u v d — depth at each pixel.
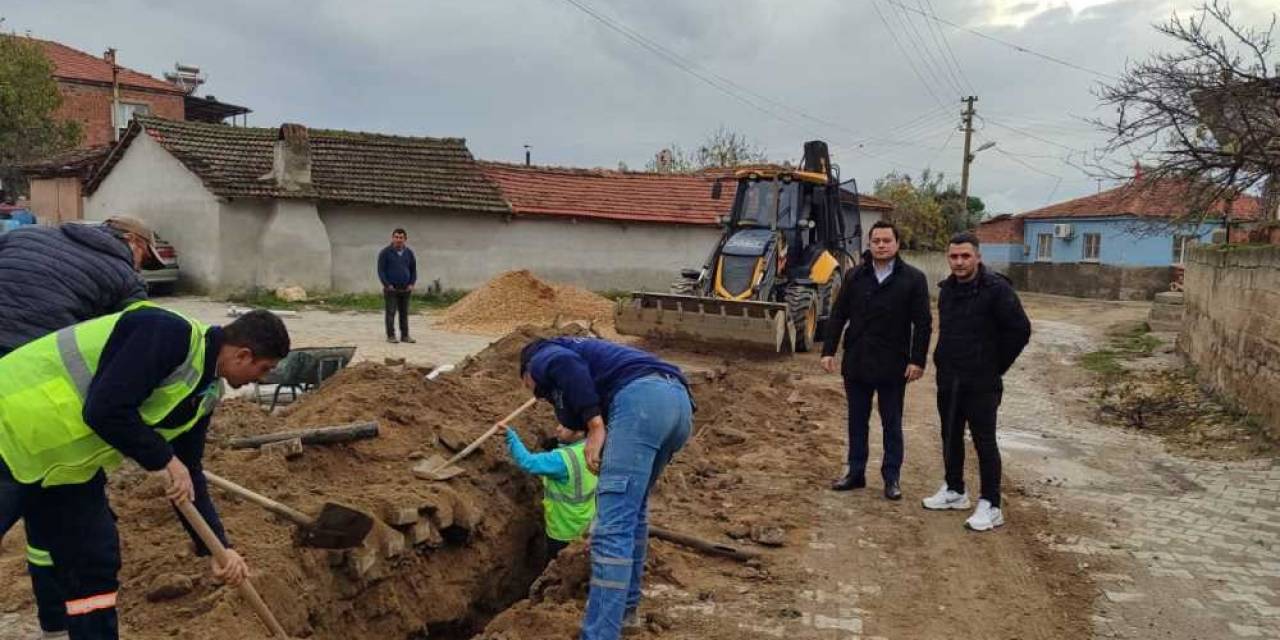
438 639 5.41
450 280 23.94
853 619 4.91
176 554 4.58
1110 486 7.73
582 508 5.86
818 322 16.20
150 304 3.60
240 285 20.73
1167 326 20.77
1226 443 9.44
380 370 7.53
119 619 4.13
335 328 16.55
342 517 4.47
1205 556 6.02
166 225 21.84
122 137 22.62
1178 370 14.31
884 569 5.63
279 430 6.23
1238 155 12.67
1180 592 5.39
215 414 6.97
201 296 20.83
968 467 8.14
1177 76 12.74
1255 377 10.20
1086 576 5.61
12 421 3.33
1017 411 11.38
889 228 6.81
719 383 11.34
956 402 6.49
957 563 5.76
